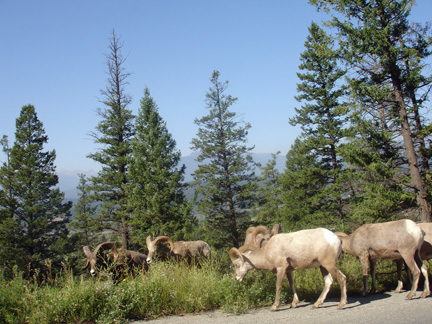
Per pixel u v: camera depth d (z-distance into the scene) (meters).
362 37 13.68
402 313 5.70
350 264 9.02
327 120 28.81
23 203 29.11
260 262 6.96
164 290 6.90
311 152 29.83
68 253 29.80
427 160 14.21
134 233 24.45
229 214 31.97
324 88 27.80
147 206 24.30
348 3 14.12
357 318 5.59
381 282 8.61
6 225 26.48
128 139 28.97
